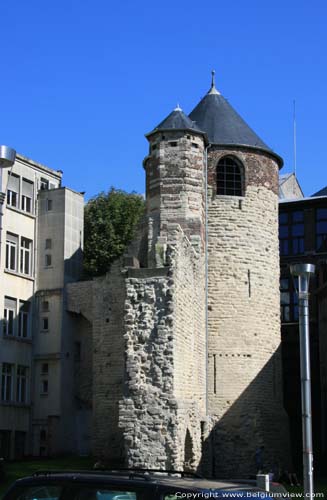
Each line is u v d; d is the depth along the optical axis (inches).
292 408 1846.7
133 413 1085.1
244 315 1448.1
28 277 1935.3
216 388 1409.9
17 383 1881.2
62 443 1863.9
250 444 1403.8
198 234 1379.2
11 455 1833.2
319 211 2000.5
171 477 458.0
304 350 745.6
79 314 1950.1
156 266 1152.8
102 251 2273.6
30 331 1930.4
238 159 1493.6
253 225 1486.2
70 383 1911.9
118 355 1571.1
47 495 452.8
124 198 2389.3
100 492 438.3
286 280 2000.5
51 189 1984.5
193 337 1280.8
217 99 1569.9
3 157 797.9
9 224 1891.0
